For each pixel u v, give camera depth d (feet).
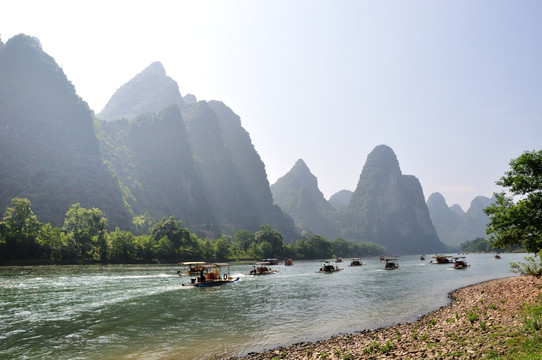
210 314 98.89
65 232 364.79
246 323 87.10
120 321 89.10
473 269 285.02
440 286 164.04
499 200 103.24
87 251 345.92
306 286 170.50
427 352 48.67
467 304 98.53
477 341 50.03
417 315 93.25
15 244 297.94
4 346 66.90
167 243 417.49
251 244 585.22
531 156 94.89
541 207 92.79
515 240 99.40
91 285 159.12
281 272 276.41
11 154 545.85
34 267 274.16
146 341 70.69
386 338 64.80
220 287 166.61
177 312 101.91
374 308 106.22
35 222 324.60
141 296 132.16
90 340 71.31
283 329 80.64
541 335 45.75
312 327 82.23
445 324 71.56
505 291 110.83
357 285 173.68
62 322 87.15
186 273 232.73
